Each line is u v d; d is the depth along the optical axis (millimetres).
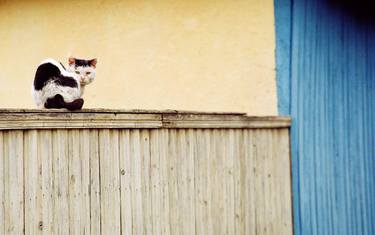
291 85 4906
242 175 4414
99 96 6117
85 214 3305
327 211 5062
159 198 3770
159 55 5723
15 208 2941
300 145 4898
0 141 2881
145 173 3686
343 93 5332
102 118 3393
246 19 5164
